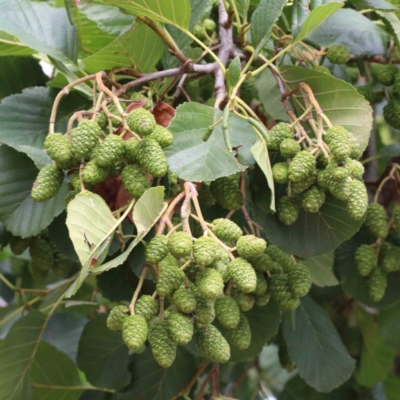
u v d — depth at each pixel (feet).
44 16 1.90
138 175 1.54
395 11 1.84
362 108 1.72
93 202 1.51
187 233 1.51
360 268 1.84
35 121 1.86
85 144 1.53
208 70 1.83
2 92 1.96
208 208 1.90
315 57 1.89
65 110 1.88
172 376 1.99
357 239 1.95
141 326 1.47
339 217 1.73
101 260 1.54
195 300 1.49
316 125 1.70
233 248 1.52
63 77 1.89
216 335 1.53
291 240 1.74
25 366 2.00
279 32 1.91
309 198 1.63
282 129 1.66
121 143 1.54
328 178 1.59
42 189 1.56
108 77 1.75
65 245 1.87
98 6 1.90
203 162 1.61
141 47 1.82
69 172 1.58
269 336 1.86
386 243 1.86
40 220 1.79
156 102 1.82
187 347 1.85
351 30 2.00
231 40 1.91
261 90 2.11
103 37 1.94
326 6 1.68
